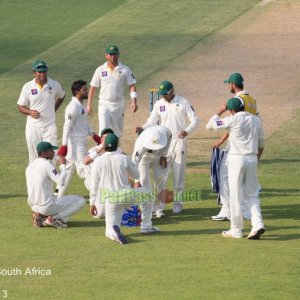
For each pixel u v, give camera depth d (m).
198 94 95.12
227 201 61.31
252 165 56.78
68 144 64.56
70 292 48.81
